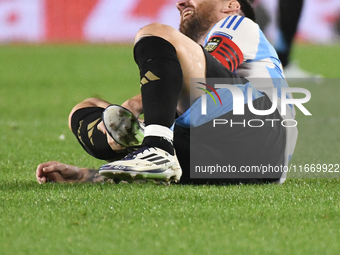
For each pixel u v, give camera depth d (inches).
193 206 310.0
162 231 259.3
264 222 276.7
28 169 501.7
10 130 870.4
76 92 1590.8
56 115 1134.4
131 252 229.1
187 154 395.5
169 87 359.9
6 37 3152.1
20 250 233.5
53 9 3157.0
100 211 298.2
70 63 2438.5
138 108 414.0
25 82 1856.5
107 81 1892.2
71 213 294.4
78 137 419.2
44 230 262.5
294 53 2549.2
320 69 2165.4
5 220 280.5
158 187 372.5
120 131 379.2
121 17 3176.7
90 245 239.1
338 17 3171.8
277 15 1637.6
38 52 2815.0
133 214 291.6
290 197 343.6
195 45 380.2
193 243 240.8
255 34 424.5
